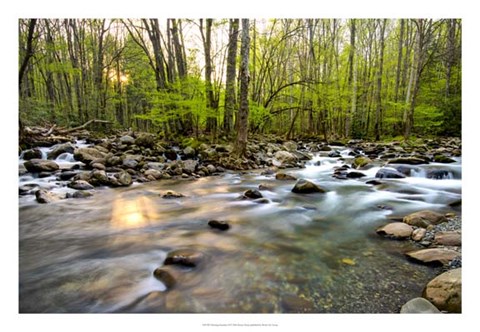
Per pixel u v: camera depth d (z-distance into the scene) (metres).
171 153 9.17
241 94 8.88
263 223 3.99
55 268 2.69
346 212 4.46
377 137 17.39
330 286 2.40
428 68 17.91
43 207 4.51
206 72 11.66
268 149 11.11
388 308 2.14
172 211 4.53
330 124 23.27
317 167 9.22
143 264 2.78
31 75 16.77
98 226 3.82
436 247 3.05
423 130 18.23
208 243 3.28
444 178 6.78
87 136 12.19
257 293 2.31
